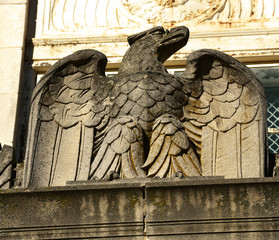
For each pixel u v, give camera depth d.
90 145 14.48
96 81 14.91
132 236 12.68
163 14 19.50
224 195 12.76
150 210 12.75
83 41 19.25
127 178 13.48
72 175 14.28
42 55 19.14
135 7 19.67
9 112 18.14
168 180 13.29
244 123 14.47
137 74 14.65
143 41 15.27
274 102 18.67
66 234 12.81
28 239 12.84
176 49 15.30
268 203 12.71
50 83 14.83
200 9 19.48
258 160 14.12
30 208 12.98
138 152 13.95
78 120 14.71
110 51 19.09
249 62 19.00
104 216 12.81
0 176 14.30
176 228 12.65
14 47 19.03
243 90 14.65
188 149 13.99
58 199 12.98
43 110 14.68
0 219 12.96
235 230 12.59
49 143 14.54
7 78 18.61
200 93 14.75
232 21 19.23
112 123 14.27
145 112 14.30
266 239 12.53
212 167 14.23
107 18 19.64
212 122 14.59
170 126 13.98
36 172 14.27
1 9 19.56
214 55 14.72
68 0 19.92
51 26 19.59
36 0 19.92
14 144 17.88
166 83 14.58
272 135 18.30
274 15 19.30
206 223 12.66
